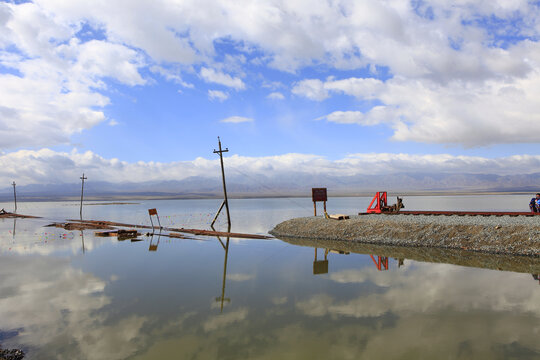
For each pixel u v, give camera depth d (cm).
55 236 2555
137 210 7719
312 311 848
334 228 2242
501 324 744
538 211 2266
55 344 683
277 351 634
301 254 1667
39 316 845
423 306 869
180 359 610
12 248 1972
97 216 5438
